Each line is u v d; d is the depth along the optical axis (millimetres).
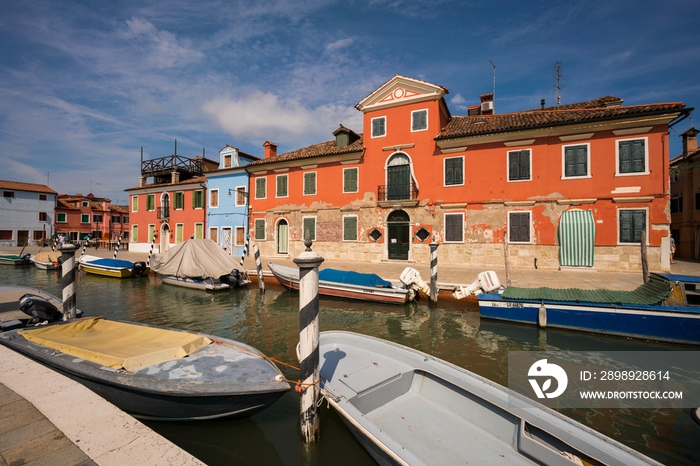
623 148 14664
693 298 8016
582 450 3193
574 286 11523
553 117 16234
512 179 16578
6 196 39594
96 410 3262
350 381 4508
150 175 31062
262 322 9852
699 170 20297
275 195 23625
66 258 7117
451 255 17828
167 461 2555
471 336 8438
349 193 20734
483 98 22859
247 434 4320
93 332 5727
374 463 3773
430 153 18406
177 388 3949
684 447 4129
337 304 11703
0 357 4641
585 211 15258
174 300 12781
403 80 18812
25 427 2959
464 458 3572
